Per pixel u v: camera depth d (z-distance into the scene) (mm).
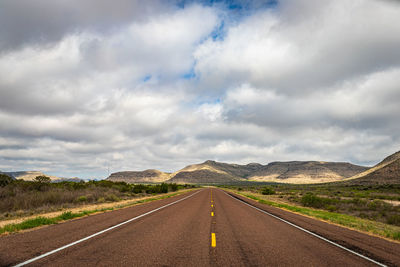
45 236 7016
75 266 4492
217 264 4863
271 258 5438
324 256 5758
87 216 11711
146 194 39906
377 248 6859
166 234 7805
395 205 27859
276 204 22766
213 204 21047
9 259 4789
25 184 22422
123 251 5633
